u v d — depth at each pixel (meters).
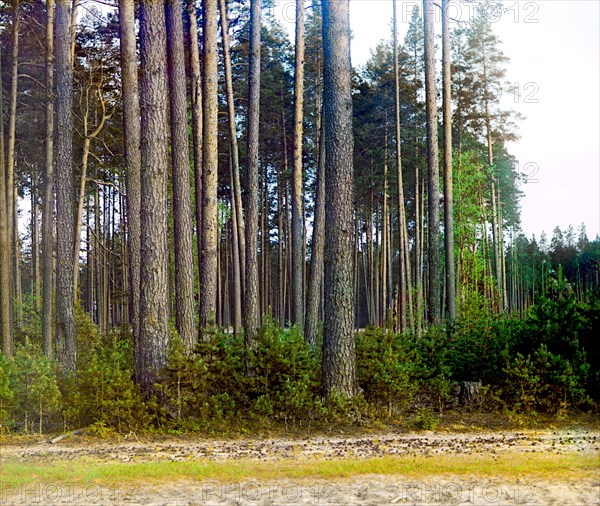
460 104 36.50
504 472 8.02
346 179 12.84
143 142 12.87
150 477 8.04
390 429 11.86
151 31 12.95
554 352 13.79
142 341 12.49
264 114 40.88
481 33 36.84
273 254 61.81
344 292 12.64
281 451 9.99
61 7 16.84
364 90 41.28
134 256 15.80
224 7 21.50
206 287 17.05
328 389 12.48
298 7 20.89
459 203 29.31
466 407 13.30
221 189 41.16
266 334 12.53
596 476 7.78
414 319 28.44
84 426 12.10
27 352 12.84
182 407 12.12
